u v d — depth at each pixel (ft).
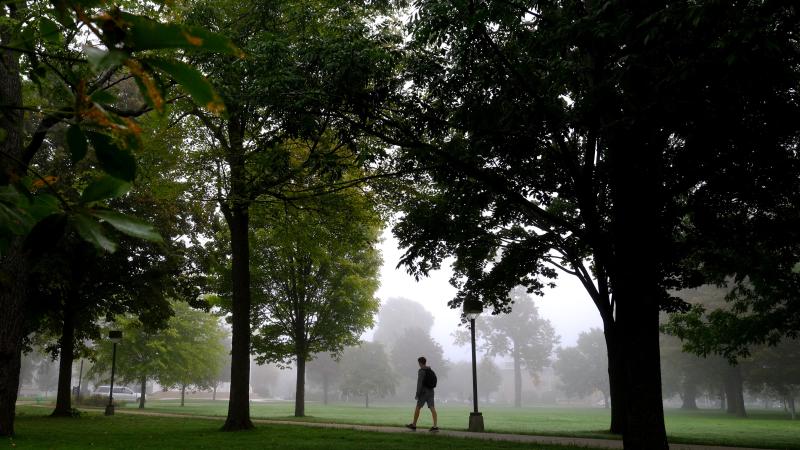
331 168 32.73
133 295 75.61
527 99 28.48
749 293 63.36
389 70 28.94
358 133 31.68
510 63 28.94
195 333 136.77
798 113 22.20
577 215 57.77
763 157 25.75
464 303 55.47
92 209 2.93
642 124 25.04
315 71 29.55
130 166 2.94
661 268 40.06
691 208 29.50
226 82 31.12
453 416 122.52
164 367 122.21
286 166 33.76
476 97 28.86
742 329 58.49
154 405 164.45
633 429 27.20
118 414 79.30
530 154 29.96
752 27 17.63
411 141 30.91
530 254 49.01
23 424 54.95
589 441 46.21
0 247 3.05
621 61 24.53
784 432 72.38
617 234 28.60
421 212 45.44
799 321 56.59
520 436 48.34
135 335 122.01
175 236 76.33
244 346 51.01
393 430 51.62
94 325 85.76
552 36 24.57
